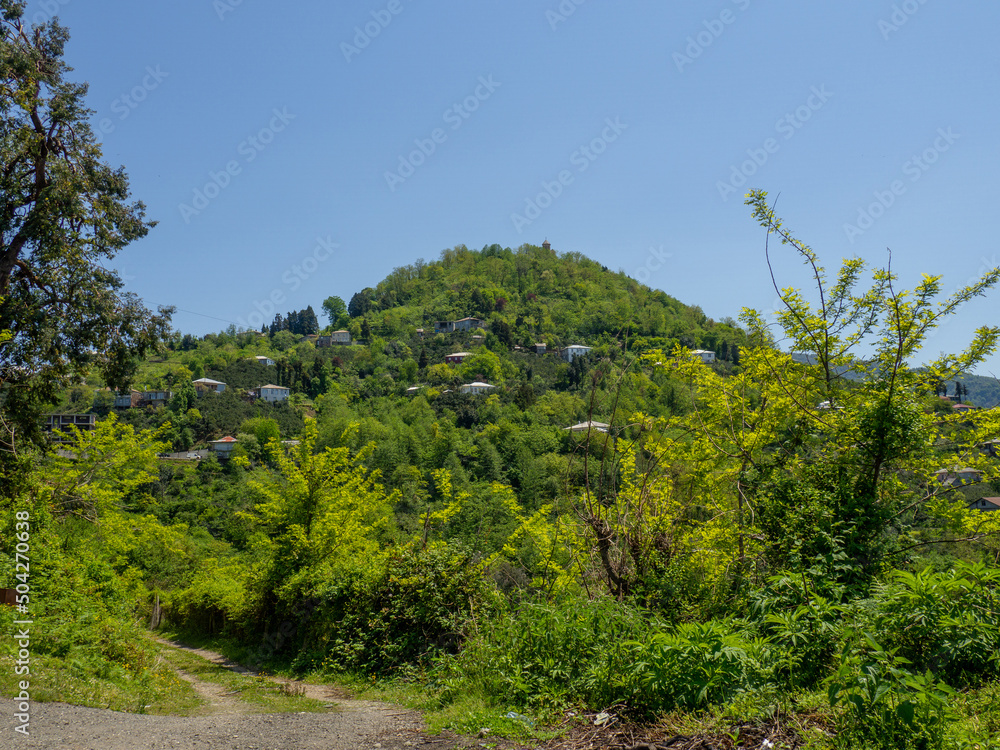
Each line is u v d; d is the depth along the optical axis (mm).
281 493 16781
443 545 10406
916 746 3268
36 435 16984
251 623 18109
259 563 16750
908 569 6645
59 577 10297
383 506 17906
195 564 30766
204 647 20719
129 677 7984
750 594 5789
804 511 6391
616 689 4906
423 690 7523
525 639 6145
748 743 3695
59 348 16469
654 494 8156
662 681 4488
